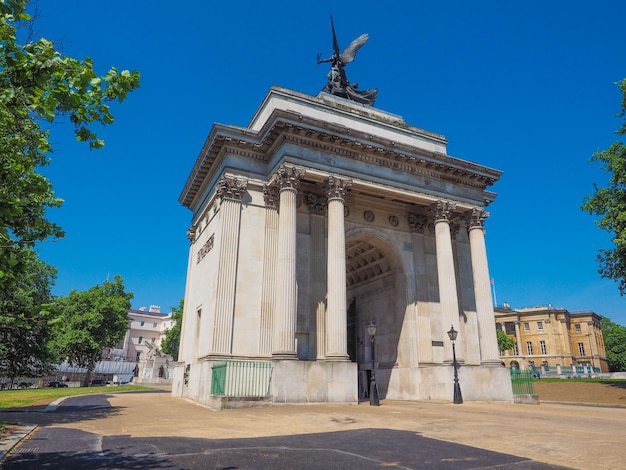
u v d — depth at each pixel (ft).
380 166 172.04
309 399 130.93
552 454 55.62
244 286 152.87
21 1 42.75
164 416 97.66
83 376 519.60
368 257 204.33
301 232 167.12
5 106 44.37
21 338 219.61
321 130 159.33
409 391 172.96
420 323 181.06
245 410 111.34
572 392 221.46
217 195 165.99
